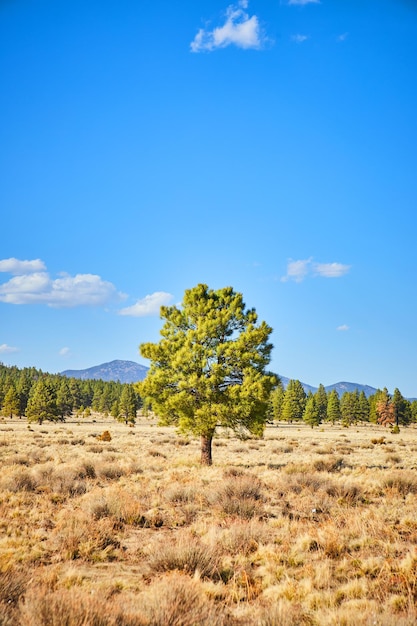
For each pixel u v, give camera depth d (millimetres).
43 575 7480
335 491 14930
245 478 14961
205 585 7145
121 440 44688
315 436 63312
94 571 8219
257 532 9898
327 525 10672
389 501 13938
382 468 23281
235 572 7992
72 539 9516
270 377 22703
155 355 23469
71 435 51875
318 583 7465
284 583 7277
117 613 5289
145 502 13586
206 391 21875
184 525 11523
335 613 5945
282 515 12312
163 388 23359
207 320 23156
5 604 5793
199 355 22797
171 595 5930
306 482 16422
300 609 6410
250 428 22734
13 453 27328
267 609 6043
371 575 7887
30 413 88375
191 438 47781
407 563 7914
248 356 22438
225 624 5699
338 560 8758
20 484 15336
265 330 22828
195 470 20547
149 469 20812
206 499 13742
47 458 25406
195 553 8180
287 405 119500
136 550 9547
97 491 14500
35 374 191375
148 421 117312
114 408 116375
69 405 127250
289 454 32094
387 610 5988
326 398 139625
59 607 5141
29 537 10000
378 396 131125
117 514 11789
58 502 13641
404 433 83562
